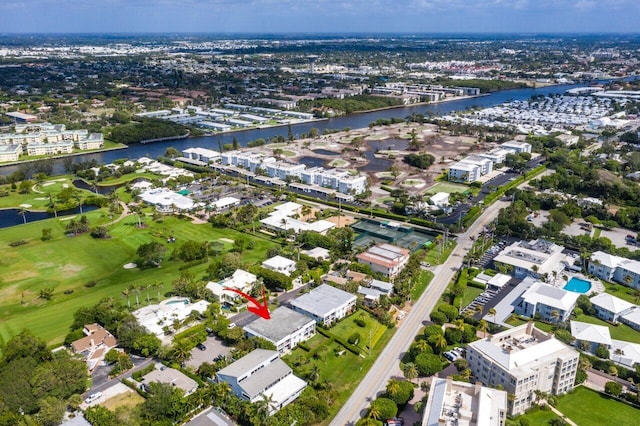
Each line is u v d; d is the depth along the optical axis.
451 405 168.88
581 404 195.38
